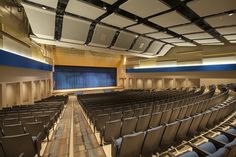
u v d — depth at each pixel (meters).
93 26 8.02
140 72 20.11
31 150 3.13
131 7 5.61
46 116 5.09
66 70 19.17
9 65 7.52
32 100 11.29
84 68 20.52
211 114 4.28
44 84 14.62
